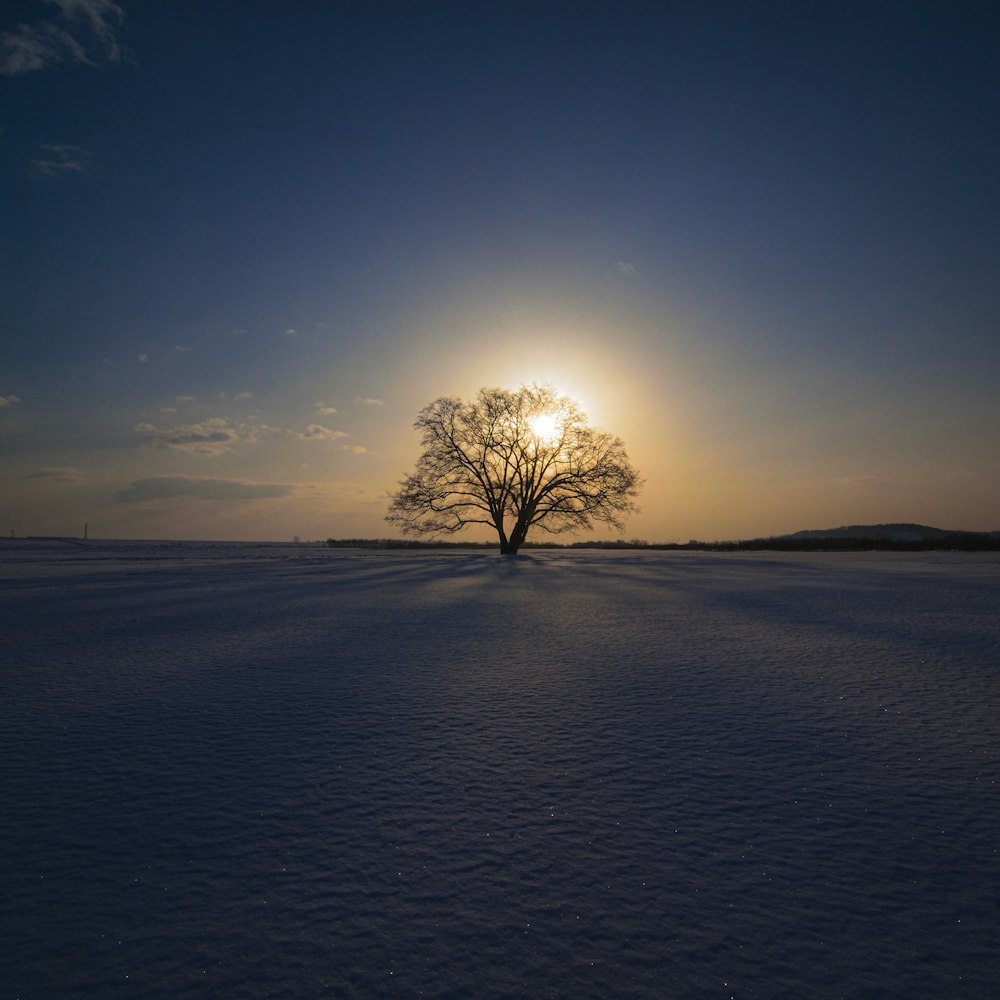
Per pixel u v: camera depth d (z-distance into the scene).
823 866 3.39
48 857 3.51
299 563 36.28
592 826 3.83
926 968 2.62
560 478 47.22
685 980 2.56
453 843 3.64
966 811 4.02
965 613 12.99
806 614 12.99
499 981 2.57
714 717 5.96
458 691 6.95
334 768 4.77
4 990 2.50
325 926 2.91
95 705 6.46
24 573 27.48
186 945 2.79
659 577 24.20
